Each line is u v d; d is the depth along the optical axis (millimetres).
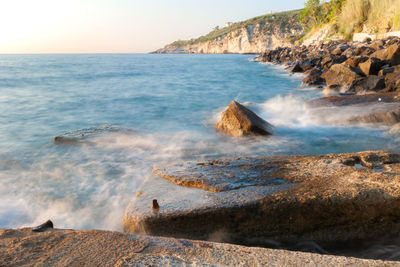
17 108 12430
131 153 6277
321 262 1838
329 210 2881
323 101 10273
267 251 1967
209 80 24469
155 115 10953
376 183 3111
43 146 6957
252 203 2953
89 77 28719
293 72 29547
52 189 4629
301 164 3939
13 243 2064
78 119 10359
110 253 1932
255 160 4270
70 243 2059
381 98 9367
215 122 9609
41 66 51250
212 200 3084
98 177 5051
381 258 2621
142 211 3012
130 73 33844
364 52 22297
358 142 6586
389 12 35750
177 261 1834
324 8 77375
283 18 155875
